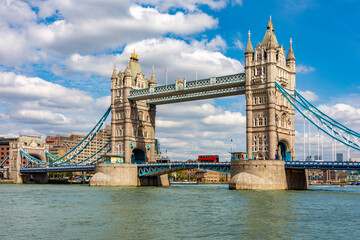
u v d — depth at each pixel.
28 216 62.38
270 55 123.19
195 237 46.88
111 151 162.25
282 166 116.56
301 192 107.00
